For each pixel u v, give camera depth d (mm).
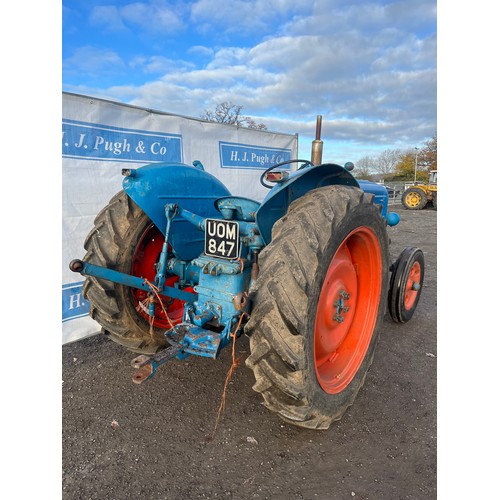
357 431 2232
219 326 2188
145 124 4051
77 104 3445
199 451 2074
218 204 2395
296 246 1747
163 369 2902
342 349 2514
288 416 1840
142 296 2713
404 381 2771
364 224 2188
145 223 2568
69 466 1972
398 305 3555
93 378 2836
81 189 3557
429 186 18422
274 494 1798
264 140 5684
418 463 1987
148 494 1798
